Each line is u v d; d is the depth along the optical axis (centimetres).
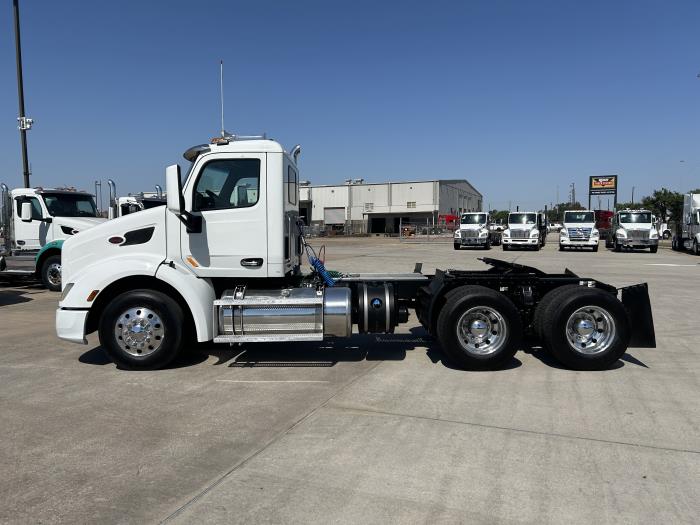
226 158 655
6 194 1462
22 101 1764
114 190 1479
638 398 543
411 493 356
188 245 663
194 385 593
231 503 345
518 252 3253
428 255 2794
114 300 638
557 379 610
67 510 337
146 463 401
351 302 675
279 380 611
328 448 426
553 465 395
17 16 1730
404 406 522
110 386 589
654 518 326
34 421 486
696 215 2997
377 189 7562
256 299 649
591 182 6888
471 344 643
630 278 1673
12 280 1655
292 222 712
